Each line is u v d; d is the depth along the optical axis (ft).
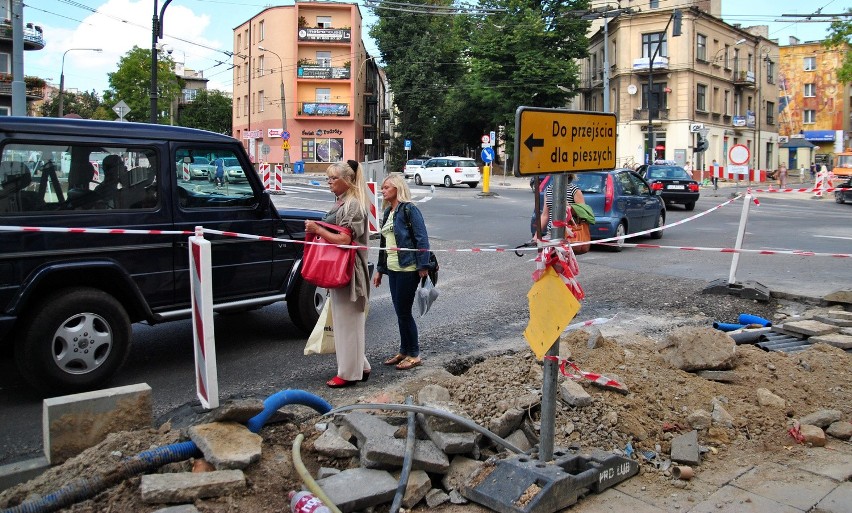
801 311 26.63
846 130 232.12
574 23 151.74
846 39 126.41
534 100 156.97
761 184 163.32
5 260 16.30
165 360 20.85
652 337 22.75
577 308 11.51
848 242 48.47
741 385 16.42
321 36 186.39
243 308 21.97
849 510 11.56
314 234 18.08
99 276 18.15
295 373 19.65
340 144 191.93
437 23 195.52
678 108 162.91
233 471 11.55
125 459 11.86
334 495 11.23
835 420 15.05
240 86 213.46
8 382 18.81
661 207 51.65
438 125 193.67
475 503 11.84
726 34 177.37
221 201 20.67
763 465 13.34
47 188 17.22
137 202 18.76
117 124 18.54
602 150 12.06
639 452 13.71
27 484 11.67
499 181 151.23
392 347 22.50
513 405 14.39
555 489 11.27
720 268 36.58
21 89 54.24
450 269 37.27
